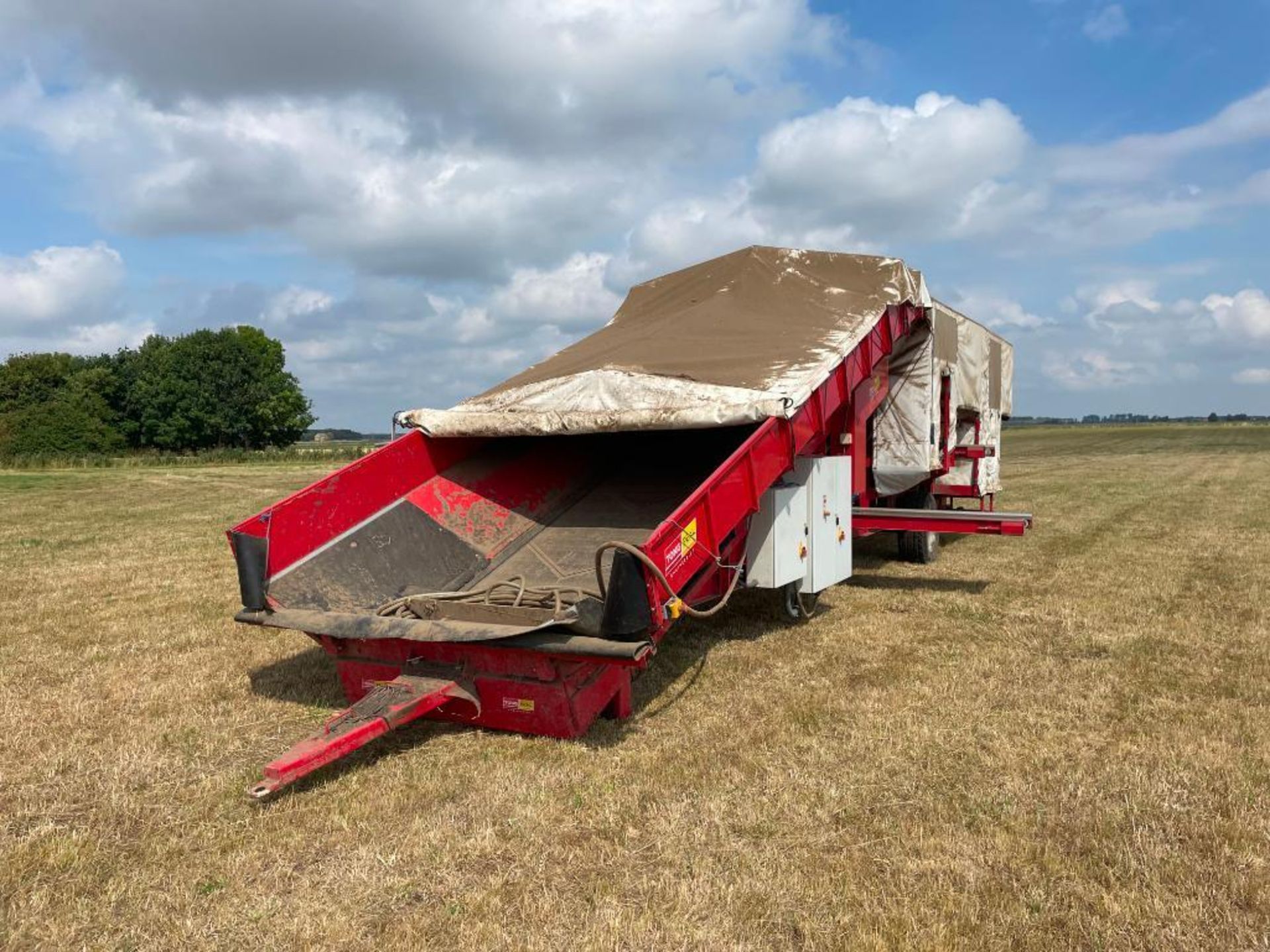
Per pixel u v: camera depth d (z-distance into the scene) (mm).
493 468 6227
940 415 9391
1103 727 4535
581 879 3178
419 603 4766
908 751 4246
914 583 8492
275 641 6766
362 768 4184
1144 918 2854
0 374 66875
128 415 65500
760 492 5137
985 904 2951
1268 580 8242
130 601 8375
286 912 3004
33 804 3889
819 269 7867
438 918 2943
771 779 3947
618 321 8141
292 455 51812
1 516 16719
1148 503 15562
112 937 2881
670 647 6203
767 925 2867
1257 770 3951
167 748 4512
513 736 4527
